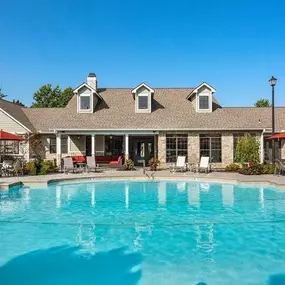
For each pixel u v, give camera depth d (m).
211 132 30.91
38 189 20.66
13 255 9.30
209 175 24.92
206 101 33.00
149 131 30.45
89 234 11.17
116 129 30.25
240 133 31.02
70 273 8.11
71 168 27.03
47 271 8.18
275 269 8.22
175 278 7.74
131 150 35.88
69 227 12.03
